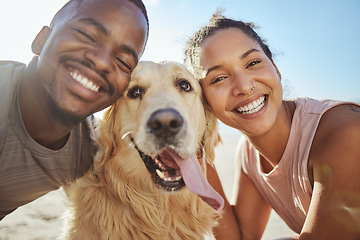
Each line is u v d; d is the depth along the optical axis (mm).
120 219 405
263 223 519
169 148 378
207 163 519
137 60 341
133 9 325
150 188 435
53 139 350
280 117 391
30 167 347
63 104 302
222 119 408
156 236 419
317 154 326
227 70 382
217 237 494
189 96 444
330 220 296
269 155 410
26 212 738
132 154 426
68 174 393
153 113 367
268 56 448
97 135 432
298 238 330
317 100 391
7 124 323
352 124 303
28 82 319
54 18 328
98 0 305
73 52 292
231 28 398
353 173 287
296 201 398
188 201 436
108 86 318
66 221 413
